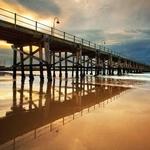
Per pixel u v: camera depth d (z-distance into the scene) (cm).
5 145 496
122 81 2728
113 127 642
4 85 1908
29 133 588
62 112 868
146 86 2027
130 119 741
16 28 1883
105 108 949
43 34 2219
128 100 1177
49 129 626
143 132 591
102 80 2866
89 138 541
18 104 1026
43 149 470
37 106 989
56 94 1403
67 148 475
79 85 2050
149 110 898
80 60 3028
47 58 2259
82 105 1031
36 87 1780
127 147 484
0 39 2358
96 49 3719
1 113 839
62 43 2598
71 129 623
